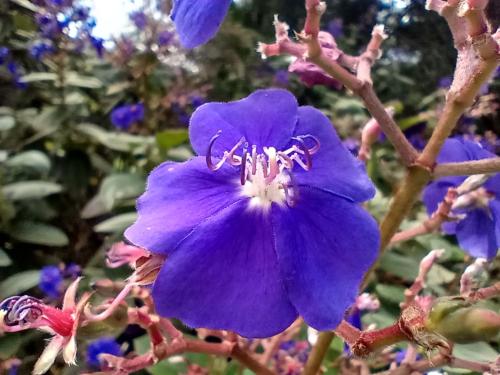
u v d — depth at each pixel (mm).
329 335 119
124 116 340
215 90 452
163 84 390
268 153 88
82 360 207
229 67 453
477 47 92
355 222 84
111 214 319
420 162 104
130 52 378
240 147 93
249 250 83
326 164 90
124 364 111
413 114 456
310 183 89
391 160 342
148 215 85
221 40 449
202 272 81
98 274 250
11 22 386
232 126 93
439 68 446
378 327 178
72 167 335
